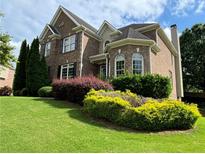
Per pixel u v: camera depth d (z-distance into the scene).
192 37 33.88
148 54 15.88
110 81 14.27
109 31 21.56
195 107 8.91
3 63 16.34
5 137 5.85
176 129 8.15
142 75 13.43
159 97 12.98
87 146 5.59
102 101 8.89
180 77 23.94
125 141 6.23
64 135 6.39
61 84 13.21
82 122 8.12
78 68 19.48
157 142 6.34
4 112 8.76
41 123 7.52
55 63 21.88
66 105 11.35
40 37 24.22
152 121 7.69
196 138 7.16
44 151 5.10
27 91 18.56
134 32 17.27
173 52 23.70
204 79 32.06
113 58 16.56
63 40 22.19
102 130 7.30
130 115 7.95
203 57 32.12
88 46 20.81
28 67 18.86
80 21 22.67
